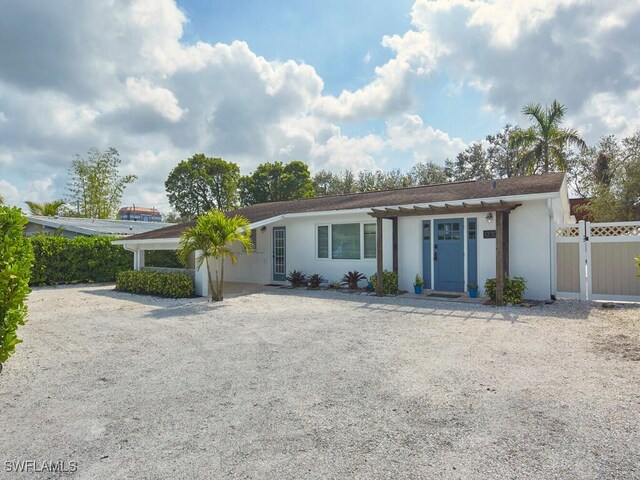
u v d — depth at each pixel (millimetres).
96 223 22625
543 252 9633
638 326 6789
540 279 9680
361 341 6125
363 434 3154
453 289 11047
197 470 2674
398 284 11773
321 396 3959
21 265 4848
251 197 43156
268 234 15234
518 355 5230
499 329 6773
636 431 3111
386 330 6852
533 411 3512
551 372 4535
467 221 10805
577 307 8656
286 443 3027
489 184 11930
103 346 6086
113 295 12234
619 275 9297
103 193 33312
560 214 12031
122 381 4508
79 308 9750
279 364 5035
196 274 11852
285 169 43094
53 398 4027
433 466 2678
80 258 16016
